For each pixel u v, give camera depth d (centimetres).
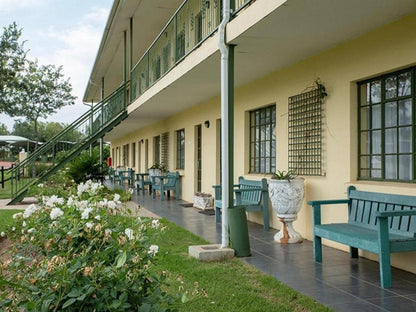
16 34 2108
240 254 572
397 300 395
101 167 1480
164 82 947
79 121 1349
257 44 602
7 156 4462
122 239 284
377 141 572
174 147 1484
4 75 2089
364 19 505
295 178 661
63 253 275
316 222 544
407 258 495
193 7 1110
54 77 3070
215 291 421
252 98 885
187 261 545
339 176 618
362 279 464
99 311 242
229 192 589
